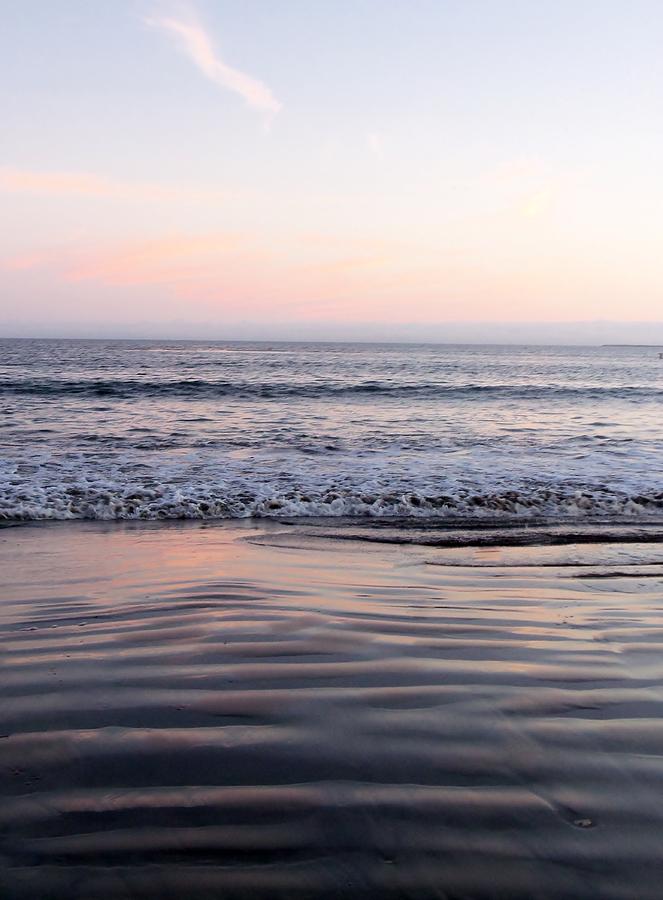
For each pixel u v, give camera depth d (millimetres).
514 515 8781
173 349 102688
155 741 2650
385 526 8078
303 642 3844
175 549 6715
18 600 4766
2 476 10266
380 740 2660
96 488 9523
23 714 2891
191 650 3703
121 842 2055
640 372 51656
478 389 29984
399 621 4285
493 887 1890
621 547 6945
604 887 1886
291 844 2053
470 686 3207
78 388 27156
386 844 2053
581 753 2559
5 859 1979
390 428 17391
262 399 25453
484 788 2326
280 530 7820
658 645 3838
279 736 2695
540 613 4508
